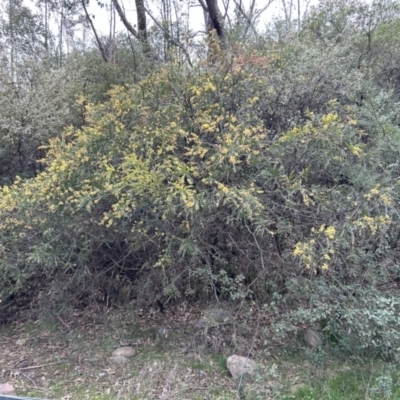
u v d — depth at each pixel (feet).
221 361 11.44
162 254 12.80
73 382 11.13
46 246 12.69
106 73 27.66
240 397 9.98
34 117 20.33
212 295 13.52
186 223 11.32
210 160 11.84
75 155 13.20
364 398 9.70
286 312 11.66
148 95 14.12
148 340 13.00
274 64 14.90
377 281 12.17
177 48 15.30
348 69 16.93
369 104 14.01
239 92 14.07
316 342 11.79
